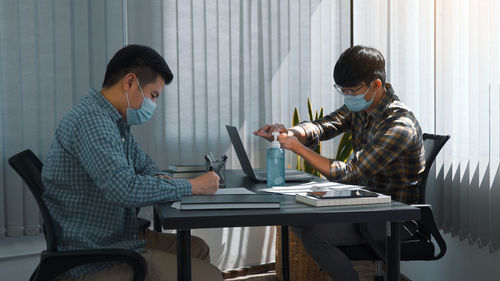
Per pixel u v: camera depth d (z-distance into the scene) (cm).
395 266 146
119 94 159
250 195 153
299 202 151
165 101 293
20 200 264
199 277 153
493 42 232
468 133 254
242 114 312
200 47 300
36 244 273
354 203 146
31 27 263
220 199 143
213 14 302
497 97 232
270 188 181
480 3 239
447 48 263
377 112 208
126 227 163
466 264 259
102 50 279
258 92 316
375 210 138
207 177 155
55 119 271
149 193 144
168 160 296
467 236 254
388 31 311
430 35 278
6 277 266
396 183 210
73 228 148
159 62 160
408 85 297
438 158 274
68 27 270
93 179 143
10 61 260
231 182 201
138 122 164
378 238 186
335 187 181
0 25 258
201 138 303
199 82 301
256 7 313
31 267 272
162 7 291
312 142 245
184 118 298
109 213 152
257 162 317
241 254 321
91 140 143
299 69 326
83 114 147
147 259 154
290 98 325
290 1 322
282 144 195
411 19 294
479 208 243
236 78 309
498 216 235
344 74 199
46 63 267
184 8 295
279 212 134
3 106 260
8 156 262
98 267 147
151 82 160
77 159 147
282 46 321
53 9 268
